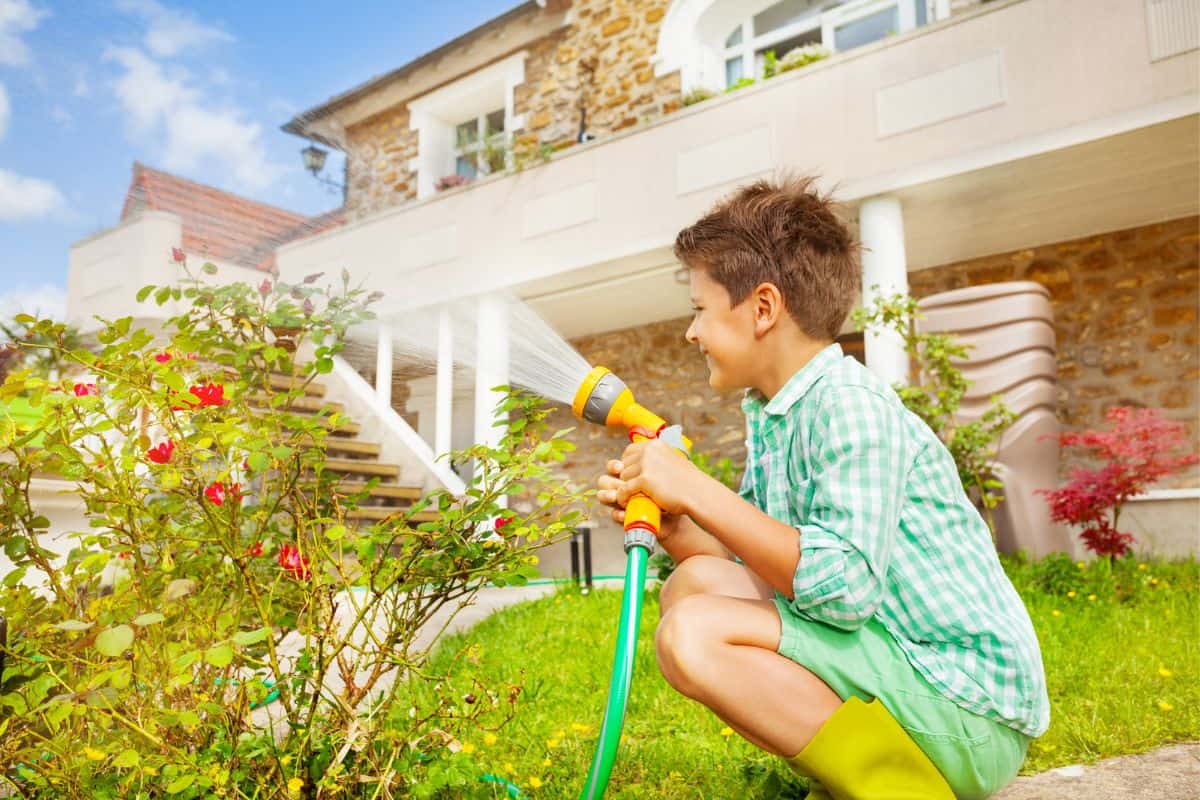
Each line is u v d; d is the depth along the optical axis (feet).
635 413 4.31
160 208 24.93
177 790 3.69
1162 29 14.38
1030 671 3.82
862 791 3.61
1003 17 15.88
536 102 28.60
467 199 23.56
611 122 26.78
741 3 25.07
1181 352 18.66
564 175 21.84
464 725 5.20
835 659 3.74
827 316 4.27
